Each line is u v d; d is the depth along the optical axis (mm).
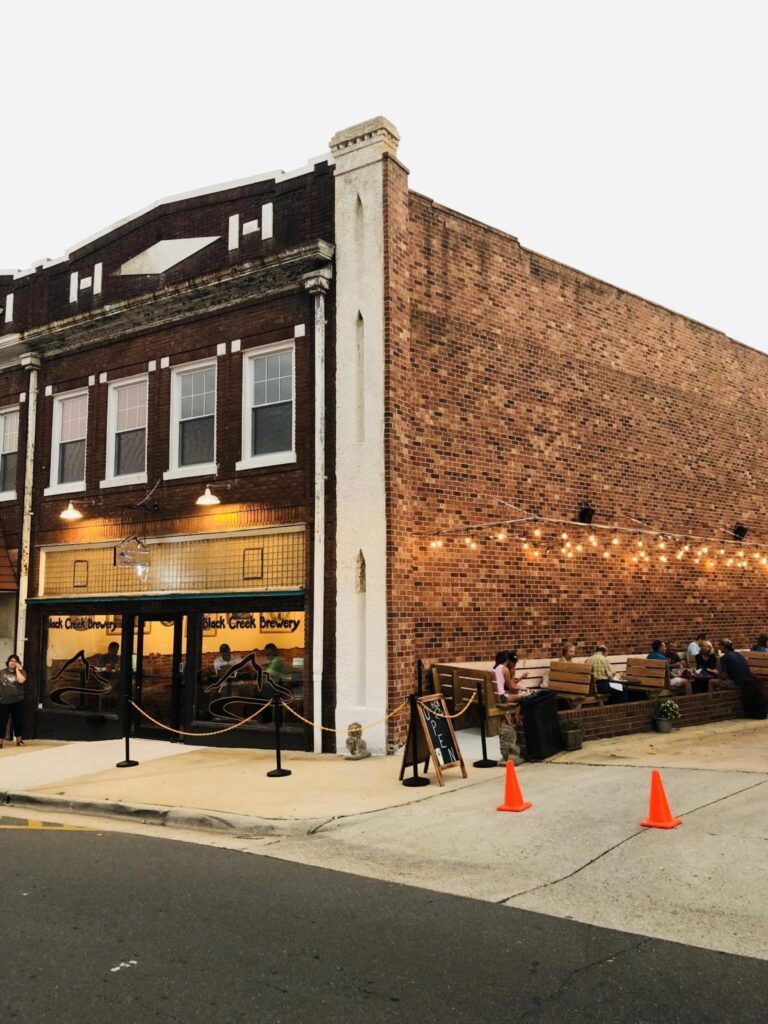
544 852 7227
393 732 12273
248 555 14383
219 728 14227
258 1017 4363
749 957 5008
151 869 7266
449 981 4758
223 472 14773
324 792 10023
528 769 10758
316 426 13617
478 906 6023
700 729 13781
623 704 13273
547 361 15766
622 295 17594
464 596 13680
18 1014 4441
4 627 17828
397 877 6824
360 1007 4457
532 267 15773
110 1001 4578
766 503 20969
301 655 13531
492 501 14391
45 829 9195
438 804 9109
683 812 8203
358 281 13531
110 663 16062
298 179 14695
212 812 9188
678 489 18297
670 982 4691
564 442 15867
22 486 17906
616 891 6211
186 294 15328
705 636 17922
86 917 5973
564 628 15305
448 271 14273
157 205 16469
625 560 16750
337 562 13109
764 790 8961
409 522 12992
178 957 5180
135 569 15672
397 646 12484
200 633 14812
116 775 11969
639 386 17688
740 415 20469
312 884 6680
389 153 13531
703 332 19656
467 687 12508
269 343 14531
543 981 4738
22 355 18094
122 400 16750
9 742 16328
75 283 17781
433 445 13570
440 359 13891
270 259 14133
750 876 6363
